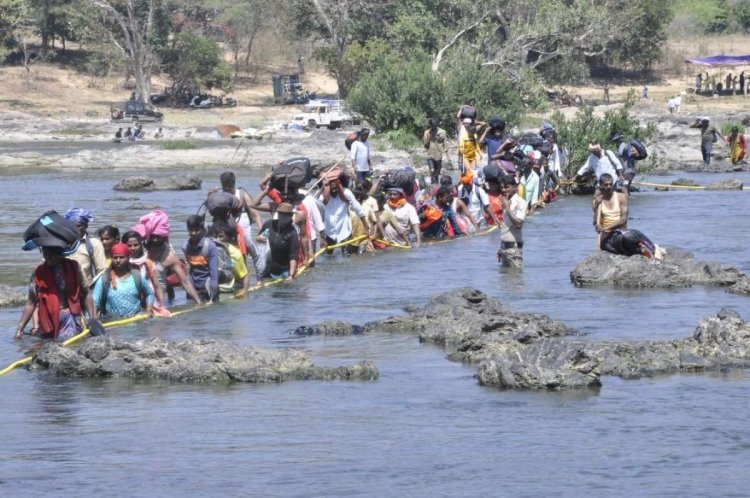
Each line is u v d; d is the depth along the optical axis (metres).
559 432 24.06
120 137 181.50
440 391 27.92
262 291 44.09
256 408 26.48
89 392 28.47
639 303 39.47
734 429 24.05
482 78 126.44
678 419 24.94
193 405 26.84
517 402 26.77
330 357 31.89
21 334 35.69
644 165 97.12
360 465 21.83
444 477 21.06
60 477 21.28
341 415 25.72
